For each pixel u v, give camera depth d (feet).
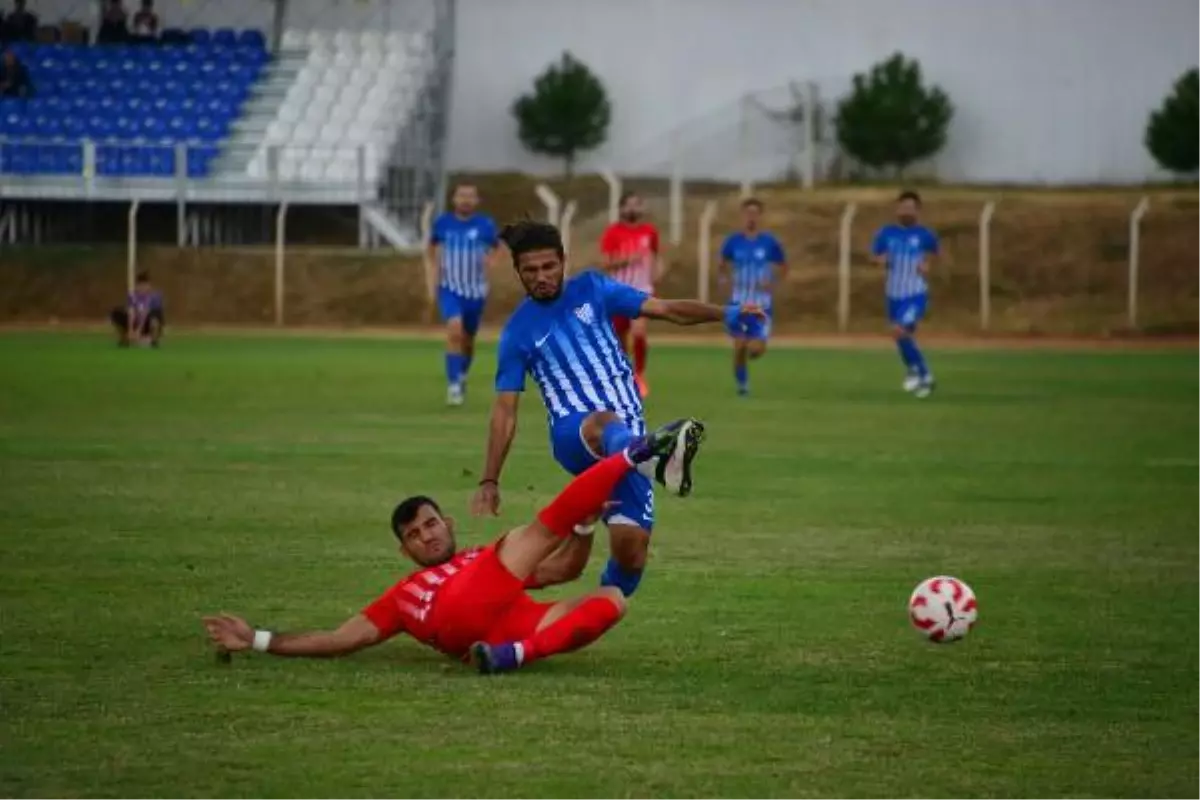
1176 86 469.98
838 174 480.64
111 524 125.49
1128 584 105.29
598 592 81.61
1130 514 134.00
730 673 81.30
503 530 124.98
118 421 199.31
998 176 485.97
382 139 440.45
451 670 81.00
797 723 72.33
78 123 443.73
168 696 75.77
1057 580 106.63
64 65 456.04
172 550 114.83
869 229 428.56
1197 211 428.56
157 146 414.62
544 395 86.94
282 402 225.97
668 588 103.35
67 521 126.72
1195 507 137.59
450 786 63.31
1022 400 237.66
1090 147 485.15
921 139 473.26
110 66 456.04
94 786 63.26
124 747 68.08
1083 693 78.13
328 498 139.33
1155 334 388.16
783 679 80.12
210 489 143.84
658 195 465.88
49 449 170.91
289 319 406.00
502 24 491.31
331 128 441.27
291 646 81.97
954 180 485.97
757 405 229.25
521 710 73.77
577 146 484.33
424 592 81.66
